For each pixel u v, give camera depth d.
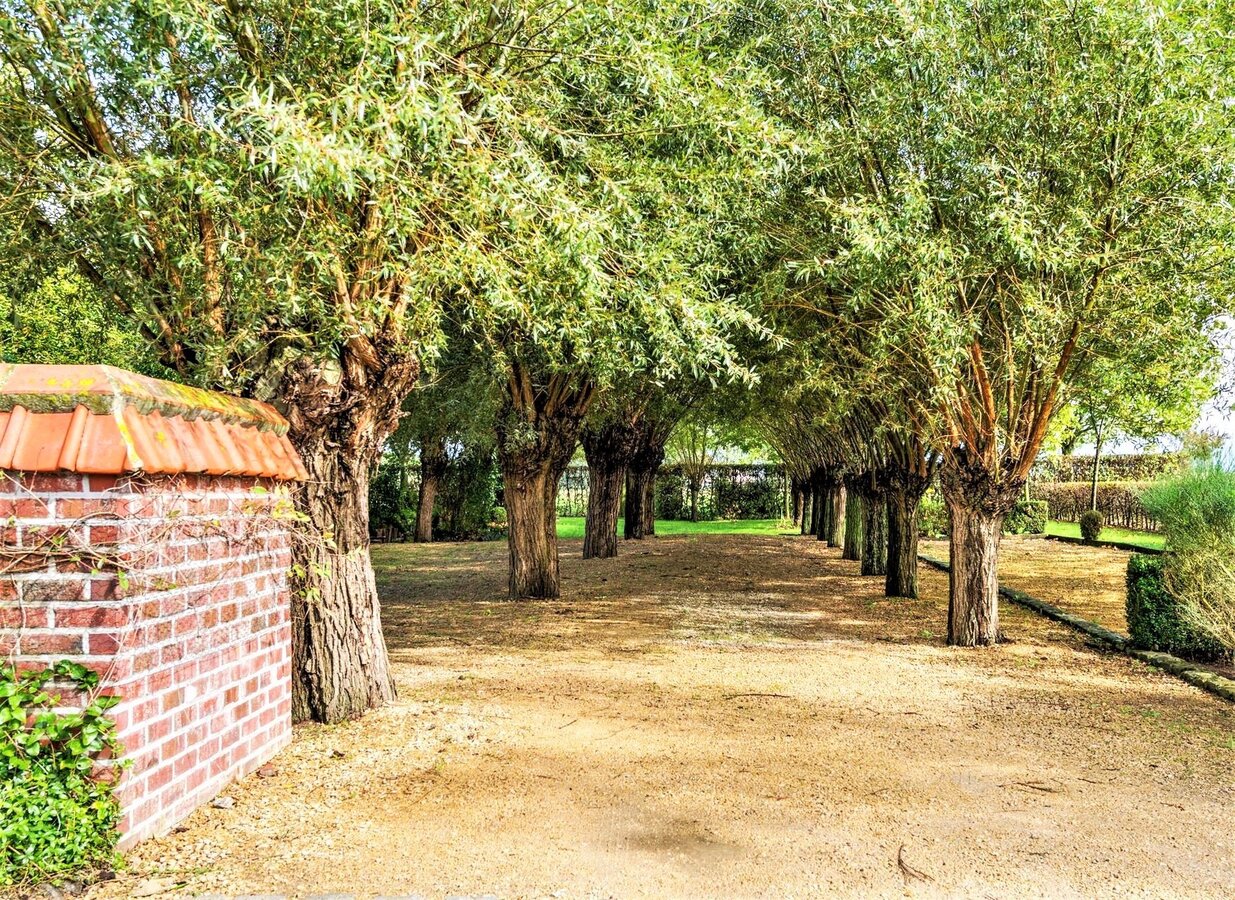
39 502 3.45
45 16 4.45
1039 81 7.88
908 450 13.06
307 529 5.64
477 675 7.49
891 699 6.84
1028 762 5.30
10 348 7.90
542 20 5.48
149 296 5.25
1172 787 4.88
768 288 8.45
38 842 3.29
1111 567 16.95
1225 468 8.78
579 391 12.84
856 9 7.61
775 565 17.67
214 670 4.28
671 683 7.30
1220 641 7.88
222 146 4.44
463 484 27.53
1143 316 7.89
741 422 18.67
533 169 4.53
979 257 8.01
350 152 3.81
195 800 4.11
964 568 9.28
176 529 3.88
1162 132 7.46
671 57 5.63
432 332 5.41
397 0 4.77
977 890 3.62
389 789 4.61
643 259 5.66
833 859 3.89
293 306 4.55
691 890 3.58
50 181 5.00
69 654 3.46
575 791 4.66
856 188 8.59
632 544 22.84
